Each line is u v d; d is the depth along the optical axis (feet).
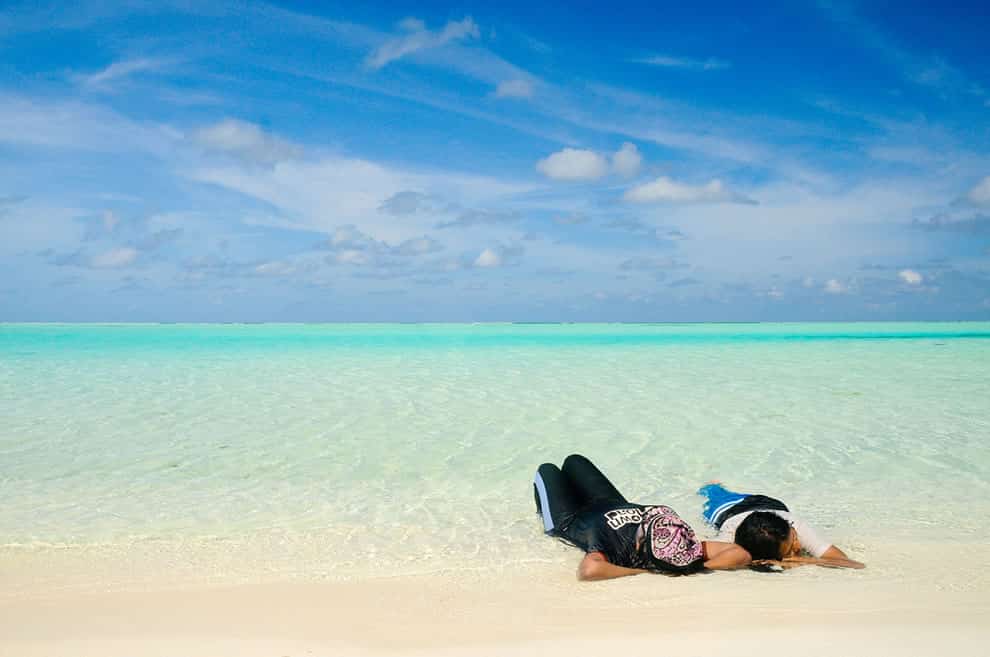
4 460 24.73
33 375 49.60
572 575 13.23
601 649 9.02
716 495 17.19
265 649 9.24
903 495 20.24
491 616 10.61
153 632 9.94
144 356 67.51
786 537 13.23
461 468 23.86
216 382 46.14
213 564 14.11
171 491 20.84
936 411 34.91
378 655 8.96
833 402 37.93
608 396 40.14
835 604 10.84
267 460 24.89
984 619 9.96
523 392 41.78
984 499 19.76
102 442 27.66
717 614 10.41
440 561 14.34
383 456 25.57
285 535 16.48
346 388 43.39
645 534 13.41
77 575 13.32
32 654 9.06
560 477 16.96
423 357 69.00
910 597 11.18
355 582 12.71
